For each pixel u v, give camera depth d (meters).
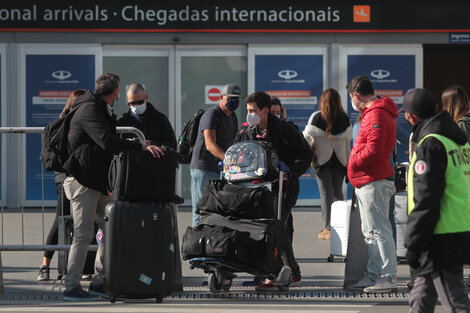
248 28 30.50
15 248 15.56
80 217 14.45
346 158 22.31
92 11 30.33
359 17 30.62
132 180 13.68
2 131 15.44
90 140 14.15
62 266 16.70
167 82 30.70
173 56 30.64
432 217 9.44
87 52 30.42
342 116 22.05
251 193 14.41
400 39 30.86
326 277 17.03
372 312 13.39
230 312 13.36
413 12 30.73
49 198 30.30
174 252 13.91
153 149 13.84
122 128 15.74
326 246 21.56
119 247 13.62
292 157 15.59
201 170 16.89
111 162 14.09
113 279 13.63
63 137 14.30
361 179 14.86
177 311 13.43
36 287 15.83
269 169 15.11
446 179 9.68
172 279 13.85
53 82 30.41
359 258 15.42
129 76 30.61
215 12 30.47
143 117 17.16
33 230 24.73
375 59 30.84
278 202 14.95
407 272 17.62
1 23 30.20
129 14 30.38
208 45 30.70
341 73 30.75
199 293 15.23
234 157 15.24
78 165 14.11
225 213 14.70
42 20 30.25
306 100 30.77
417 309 10.01
